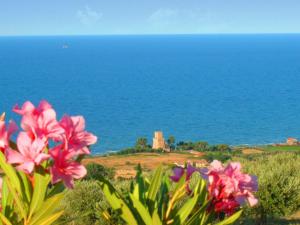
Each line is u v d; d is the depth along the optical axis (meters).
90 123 152.88
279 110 177.62
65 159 2.26
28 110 2.31
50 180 2.30
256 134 138.62
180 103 196.50
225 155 71.81
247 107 185.38
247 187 2.84
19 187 2.37
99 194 9.54
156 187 2.89
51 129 2.25
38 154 2.21
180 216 2.77
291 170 12.73
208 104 193.62
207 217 2.85
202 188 2.93
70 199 9.38
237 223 9.10
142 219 2.74
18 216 2.58
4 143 2.35
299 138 132.88
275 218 12.20
